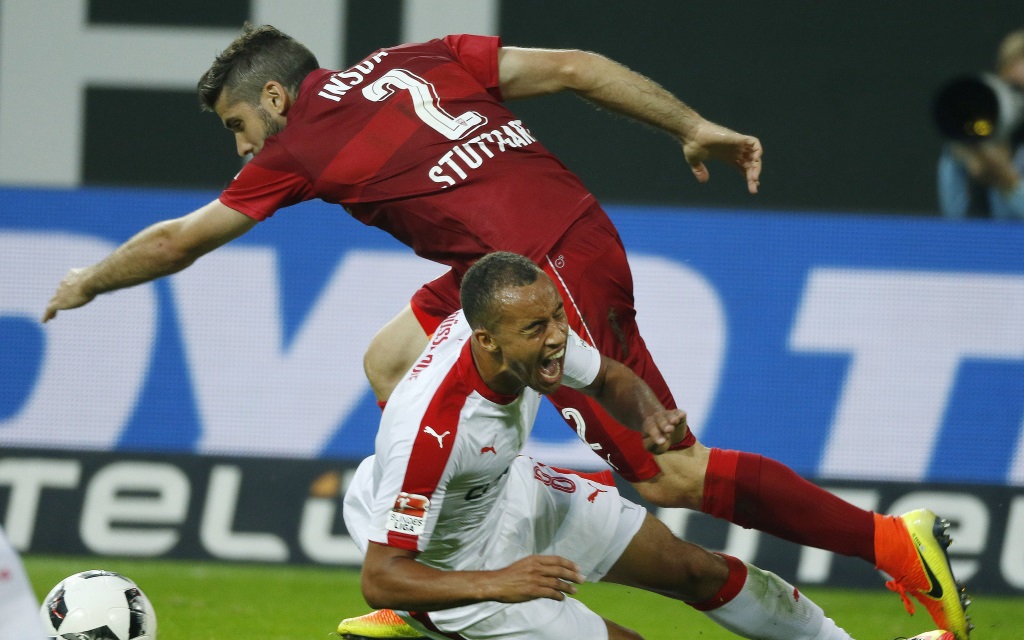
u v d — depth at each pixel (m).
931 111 20.78
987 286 20.16
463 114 12.69
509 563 11.07
